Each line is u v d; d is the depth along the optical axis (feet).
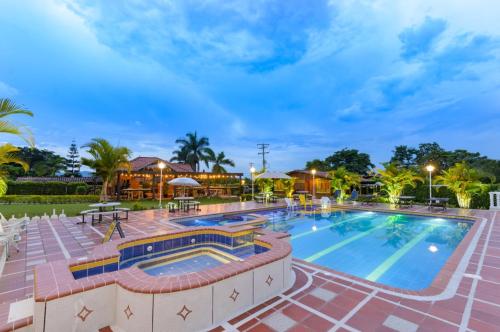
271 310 10.14
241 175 83.71
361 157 123.54
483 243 20.01
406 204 49.80
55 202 56.95
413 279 16.14
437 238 26.48
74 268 11.29
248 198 69.67
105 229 25.50
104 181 62.13
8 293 11.39
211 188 85.46
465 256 16.60
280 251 12.75
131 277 9.54
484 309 9.91
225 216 38.99
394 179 53.06
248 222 28.48
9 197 55.31
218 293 9.49
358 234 28.60
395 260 19.72
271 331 8.74
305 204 48.98
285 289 11.98
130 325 8.76
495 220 30.94
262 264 11.02
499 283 12.31
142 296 8.52
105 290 9.14
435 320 9.19
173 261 18.12
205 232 21.56
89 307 8.77
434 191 50.42
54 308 8.10
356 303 10.55
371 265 18.69
